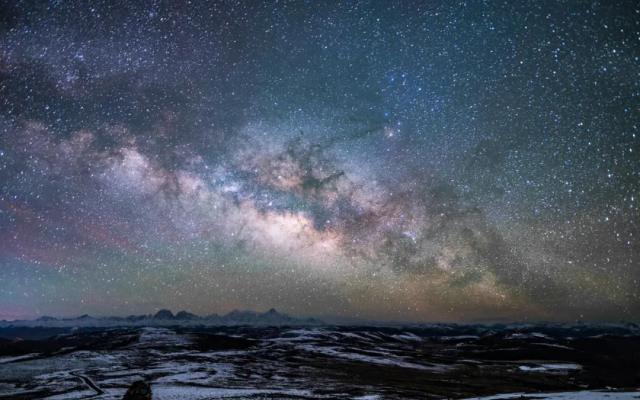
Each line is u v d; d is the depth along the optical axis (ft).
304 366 260.01
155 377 195.31
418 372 257.14
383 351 386.11
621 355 379.55
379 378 219.20
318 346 383.45
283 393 154.92
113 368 227.40
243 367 243.60
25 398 140.67
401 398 153.89
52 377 191.83
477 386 202.39
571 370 287.69
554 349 405.39
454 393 174.19
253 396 145.28
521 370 286.46
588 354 385.91
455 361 339.77
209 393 149.59
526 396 135.33
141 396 45.62
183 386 169.48
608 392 141.79
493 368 296.10
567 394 136.67
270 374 219.61
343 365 274.36
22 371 212.64
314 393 158.40
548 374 266.57
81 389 158.10
